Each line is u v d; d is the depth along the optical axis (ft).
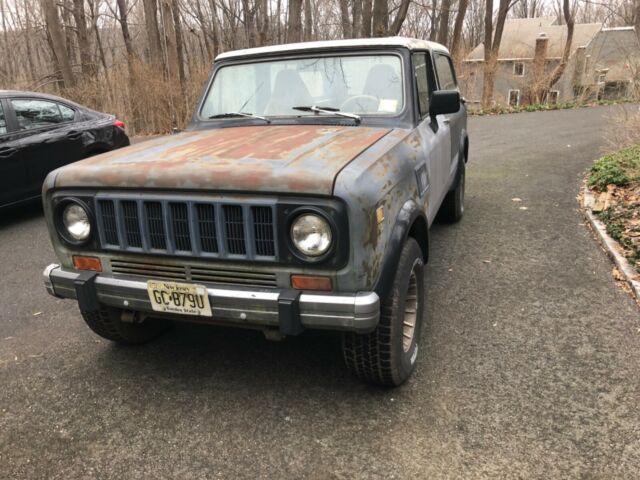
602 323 12.30
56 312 14.10
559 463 8.10
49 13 54.29
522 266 15.87
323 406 9.69
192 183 8.37
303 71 12.78
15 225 23.03
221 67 13.69
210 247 8.59
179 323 13.17
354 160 8.66
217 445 8.81
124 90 54.85
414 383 10.25
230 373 10.89
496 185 25.99
